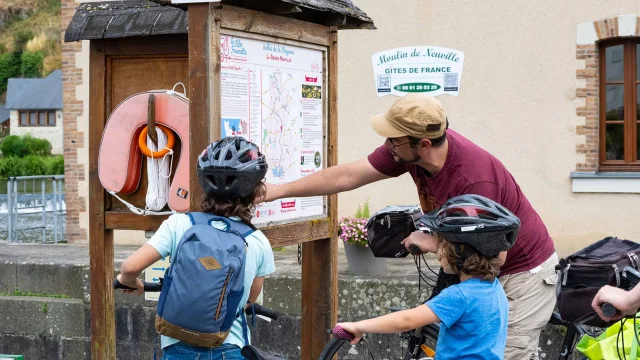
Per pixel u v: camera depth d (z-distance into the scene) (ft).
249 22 14.73
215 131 13.93
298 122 16.37
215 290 11.38
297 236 16.14
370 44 34.01
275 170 15.65
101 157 16.78
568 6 32.32
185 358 11.85
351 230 25.17
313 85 16.84
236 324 12.17
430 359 15.29
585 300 13.46
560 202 32.60
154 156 16.42
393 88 33.81
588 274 13.44
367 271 25.38
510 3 32.81
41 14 208.03
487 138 33.22
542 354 21.95
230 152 12.10
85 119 36.63
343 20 17.25
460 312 11.40
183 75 17.28
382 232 16.72
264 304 24.50
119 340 25.70
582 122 32.32
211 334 11.53
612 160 32.94
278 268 26.45
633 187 31.71
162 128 16.46
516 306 13.91
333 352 15.38
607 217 32.09
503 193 13.39
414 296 23.66
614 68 32.73
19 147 168.55
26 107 179.83
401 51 33.68
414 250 14.07
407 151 13.07
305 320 17.62
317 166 17.01
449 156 13.17
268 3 15.40
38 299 26.66
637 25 31.55
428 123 12.77
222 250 11.51
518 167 32.99
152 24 16.88
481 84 33.17
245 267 11.80
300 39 16.20
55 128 179.52
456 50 33.27
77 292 26.78
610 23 31.86
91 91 17.62
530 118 32.81
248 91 14.87
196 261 11.44
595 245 14.34
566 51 32.40
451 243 11.55
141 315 25.46
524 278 13.85
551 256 14.16
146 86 17.53
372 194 34.12
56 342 26.45
